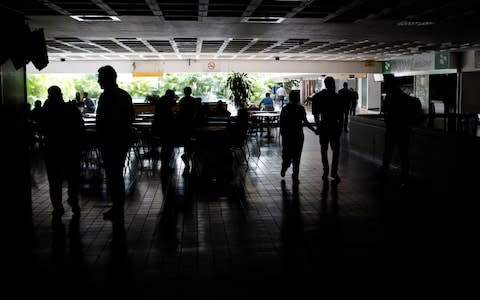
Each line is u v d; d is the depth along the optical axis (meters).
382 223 6.68
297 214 7.23
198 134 9.99
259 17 11.21
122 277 4.86
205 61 25.06
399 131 8.76
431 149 9.05
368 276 4.82
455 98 22.86
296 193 8.68
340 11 10.52
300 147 9.61
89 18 11.26
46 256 5.51
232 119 12.48
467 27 13.21
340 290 4.49
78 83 42.94
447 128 12.18
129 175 10.70
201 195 8.62
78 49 19.03
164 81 41.66
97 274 4.95
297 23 12.19
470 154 7.77
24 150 7.15
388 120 8.82
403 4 9.80
